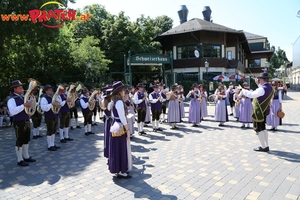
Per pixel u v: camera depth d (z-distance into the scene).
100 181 4.67
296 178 4.54
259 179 4.52
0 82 18.06
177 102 9.55
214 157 5.86
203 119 11.93
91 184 4.55
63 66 20.36
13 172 5.27
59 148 7.16
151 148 6.83
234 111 11.74
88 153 6.59
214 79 24.22
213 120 11.59
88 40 21.16
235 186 4.26
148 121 10.16
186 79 23.83
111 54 25.61
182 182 4.50
